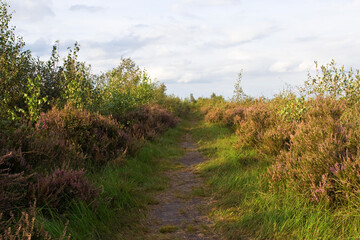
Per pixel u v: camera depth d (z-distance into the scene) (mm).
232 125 13469
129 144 7676
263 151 7008
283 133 6789
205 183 6348
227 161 7340
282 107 8805
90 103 9391
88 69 10133
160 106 19766
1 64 8656
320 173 4266
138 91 16844
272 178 4961
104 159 6422
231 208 4664
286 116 8367
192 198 5457
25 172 4156
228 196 5211
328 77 8711
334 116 6793
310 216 3725
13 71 8930
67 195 4039
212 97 35500
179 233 3980
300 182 4465
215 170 7082
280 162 5355
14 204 3445
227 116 14344
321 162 4344
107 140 7078
